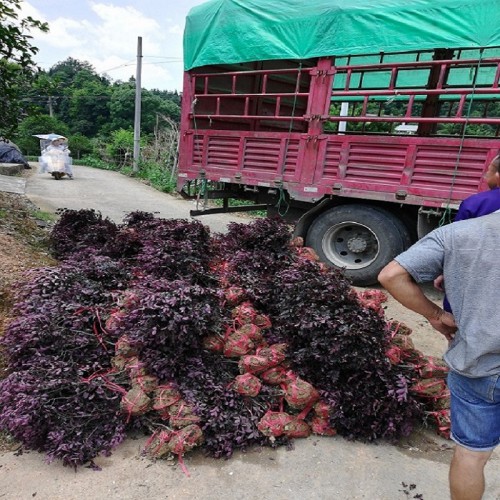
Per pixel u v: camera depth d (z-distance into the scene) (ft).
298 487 7.47
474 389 5.65
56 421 7.88
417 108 28.43
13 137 20.24
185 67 20.45
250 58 18.04
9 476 7.39
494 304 5.27
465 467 5.95
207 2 19.48
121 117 168.45
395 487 7.57
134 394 8.25
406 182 15.80
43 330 9.35
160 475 7.55
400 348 9.91
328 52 16.24
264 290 11.18
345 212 17.81
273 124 24.34
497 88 14.01
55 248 17.37
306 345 9.37
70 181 55.67
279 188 18.74
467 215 7.93
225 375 9.18
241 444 8.13
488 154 14.14
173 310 8.82
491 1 13.29
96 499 7.00
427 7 14.29
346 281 10.59
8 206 23.24
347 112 27.04
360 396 8.63
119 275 12.55
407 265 5.68
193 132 20.85
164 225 15.02
